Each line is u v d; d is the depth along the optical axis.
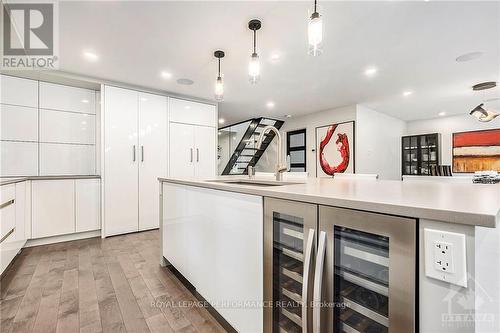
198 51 2.62
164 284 1.94
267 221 1.08
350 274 0.78
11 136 3.14
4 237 2.16
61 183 3.08
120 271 2.19
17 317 1.50
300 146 6.42
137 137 3.67
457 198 0.76
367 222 0.71
